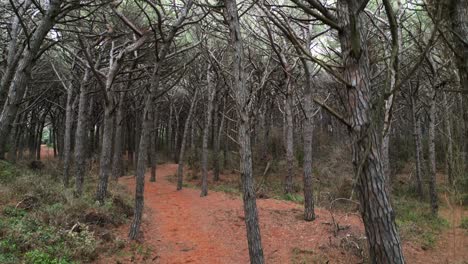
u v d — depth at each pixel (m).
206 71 18.47
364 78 3.06
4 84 7.99
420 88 17.45
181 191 17.42
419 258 8.55
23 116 26.56
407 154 25.34
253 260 5.45
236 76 5.80
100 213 9.08
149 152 30.72
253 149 25.70
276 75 17.66
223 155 27.03
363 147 2.95
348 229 9.88
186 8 8.73
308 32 10.30
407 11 11.13
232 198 15.25
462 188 6.52
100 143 29.30
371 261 3.00
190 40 15.78
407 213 13.55
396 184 19.89
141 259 7.41
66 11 6.29
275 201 14.30
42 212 7.98
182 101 28.88
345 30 3.20
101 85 10.28
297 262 7.66
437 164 23.59
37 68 18.80
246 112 5.79
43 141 62.97
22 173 11.69
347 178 16.41
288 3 10.40
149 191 17.27
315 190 16.67
